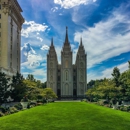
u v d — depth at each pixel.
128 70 50.03
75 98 123.94
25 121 23.11
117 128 19.48
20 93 56.47
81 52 132.50
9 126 20.08
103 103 54.47
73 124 21.36
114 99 47.88
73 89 132.12
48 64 130.75
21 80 61.75
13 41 86.00
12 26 84.25
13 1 81.50
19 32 99.31
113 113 31.38
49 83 129.12
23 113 31.39
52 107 45.72
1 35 76.69
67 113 31.59
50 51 131.88
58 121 23.27
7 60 76.06
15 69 89.25
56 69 131.50
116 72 60.44
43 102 66.69
